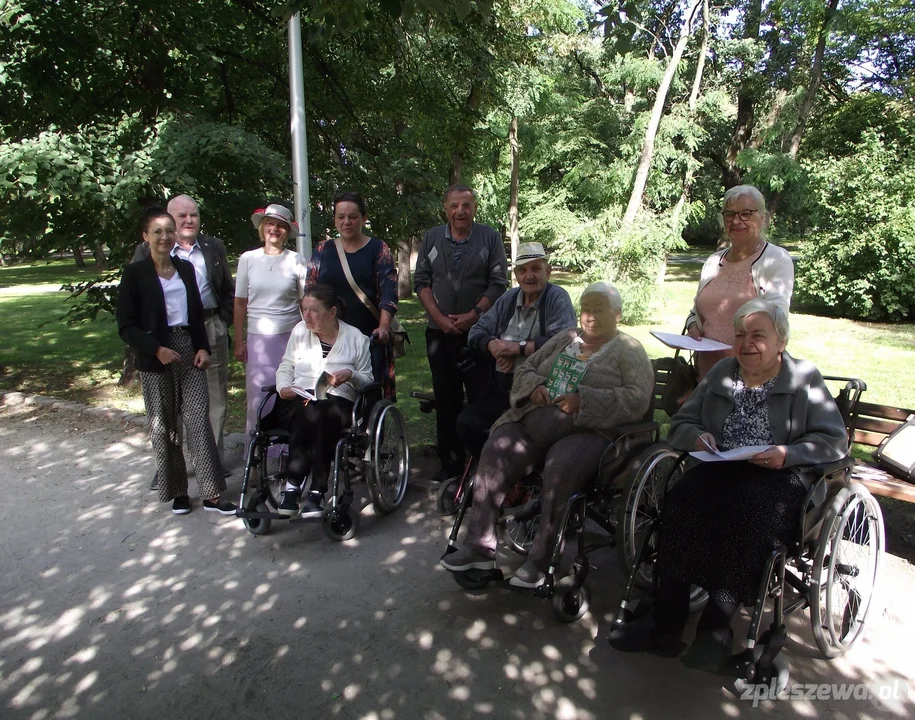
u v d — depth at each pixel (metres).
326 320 4.06
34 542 4.00
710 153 24.41
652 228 12.87
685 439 2.95
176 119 6.48
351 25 3.97
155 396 4.16
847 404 3.70
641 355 3.40
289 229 4.58
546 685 2.71
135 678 2.78
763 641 2.58
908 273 12.00
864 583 3.05
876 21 18.28
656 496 3.59
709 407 3.04
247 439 4.63
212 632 3.09
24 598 3.40
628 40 3.89
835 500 2.76
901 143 13.34
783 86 20.09
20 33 6.45
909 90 18.34
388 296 4.48
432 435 5.82
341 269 4.52
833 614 2.88
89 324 12.83
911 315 12.88
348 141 9.20
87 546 3.94
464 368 4.19
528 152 21.92
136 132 6.42
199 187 6.44
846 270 12.75
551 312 3.94
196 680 2.76
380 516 4.30
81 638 3.05
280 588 3.46
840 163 12.84
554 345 3.63
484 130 11.49
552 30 15.31
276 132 8.66
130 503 4.53
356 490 4.70
